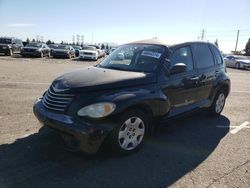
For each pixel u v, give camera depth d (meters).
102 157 4.61
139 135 4.84
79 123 4.20
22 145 4.89
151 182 3.96
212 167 4.47
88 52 31.52
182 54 5.86
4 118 6.26
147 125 4.93
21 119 6.24
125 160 4.55
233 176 4.21
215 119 7.14
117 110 4.32
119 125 4.39
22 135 5.33
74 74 5.01
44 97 4.97
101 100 4.28
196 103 6.23
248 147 5.36
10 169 4.11
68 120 4.27
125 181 3.95
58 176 3.99
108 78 4.71
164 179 4.05
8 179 3.85
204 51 6.61
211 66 6.71
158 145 5.23
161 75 5.19
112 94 4.45
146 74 5.06
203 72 6.31
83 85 4.44
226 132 6.17
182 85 5.62
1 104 7.43
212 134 6.00
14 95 8.62
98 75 4.86
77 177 3.99
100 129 4.21
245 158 4.86
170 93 5.34
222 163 4.63
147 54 5.55
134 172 4.20
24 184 3.75
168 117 5.43
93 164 4.37
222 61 7.27
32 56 30.59
